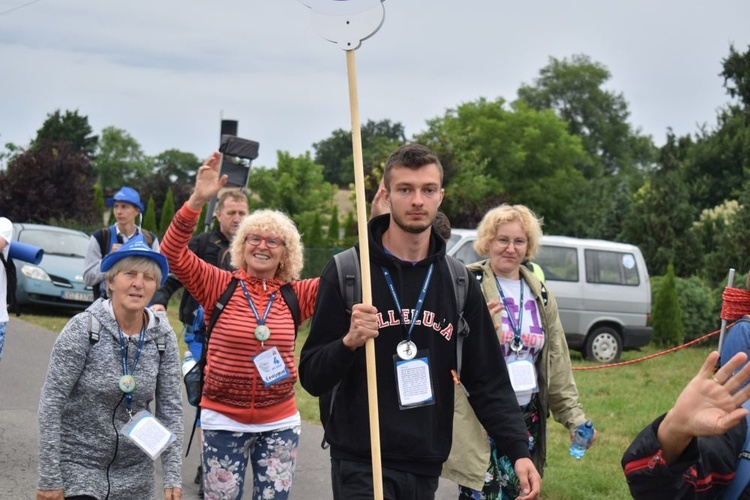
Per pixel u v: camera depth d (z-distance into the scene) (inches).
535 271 220.5
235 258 202.7
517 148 2256.4
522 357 204.7
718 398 95.3
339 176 3789.4
